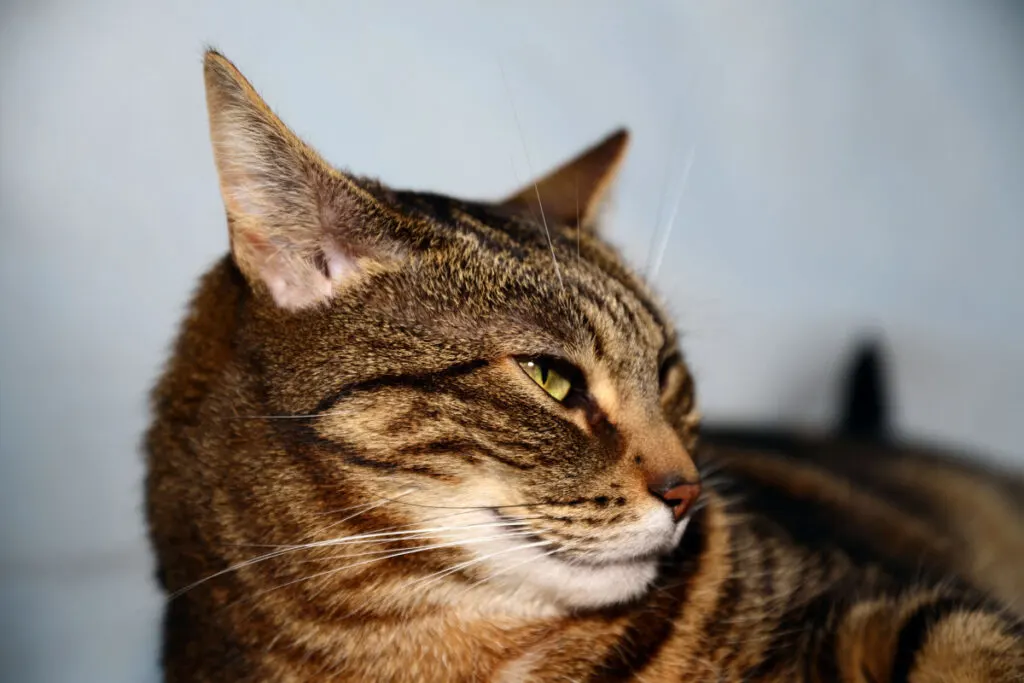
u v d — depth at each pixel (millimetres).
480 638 486
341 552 472
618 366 486
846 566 539
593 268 503
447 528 469
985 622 493
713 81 703
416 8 657
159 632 532
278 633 481
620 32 685
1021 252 769
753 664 507
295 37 641
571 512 473
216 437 484
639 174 690
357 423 468
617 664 498
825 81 726
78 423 631
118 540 633
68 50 618
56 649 612
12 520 624
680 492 476
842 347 722
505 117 671
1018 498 671
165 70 628
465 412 470
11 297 621
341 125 649
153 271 635
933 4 747
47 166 620
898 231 749
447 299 478
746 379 714
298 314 478
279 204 473
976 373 755
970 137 759
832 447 671
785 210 724
